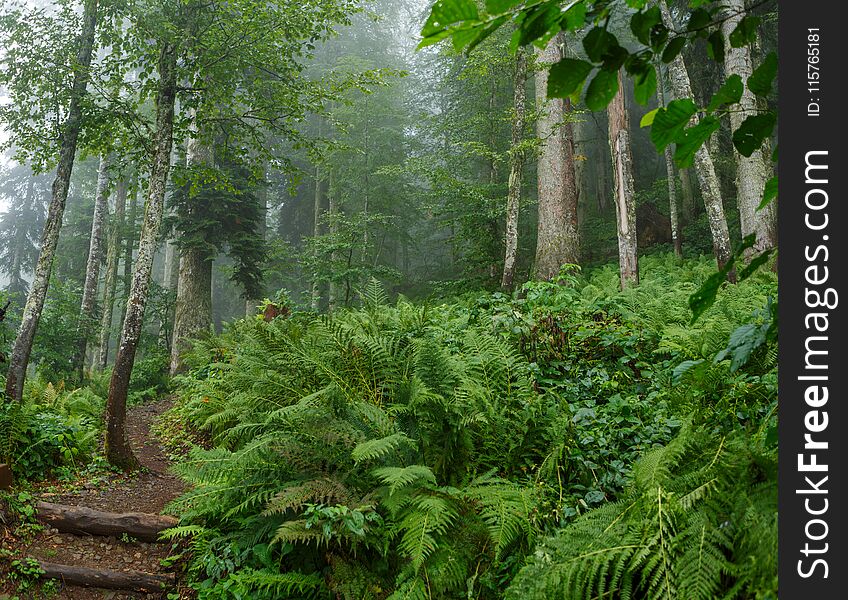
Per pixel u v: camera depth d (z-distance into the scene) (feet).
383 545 11.35
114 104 25.40
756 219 29.40
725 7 3.18
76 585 12.96
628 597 7.88
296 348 17.34
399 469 11.22
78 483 18.13
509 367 15.02
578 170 70.03
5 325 36.83
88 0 24.64
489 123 51.85
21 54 24.30
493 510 10.87
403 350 15.47
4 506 14.52
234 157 28.14
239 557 12.48
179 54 22.99
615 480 12.10
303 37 24.70
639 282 35.55
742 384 11.39
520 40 3.13
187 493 13.87
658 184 70.13
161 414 32.65
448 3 2.70
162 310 64.44
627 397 15.84
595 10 3.10
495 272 43.65
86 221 76.64
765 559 6.64
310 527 11.19
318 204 77.71
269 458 13.01
